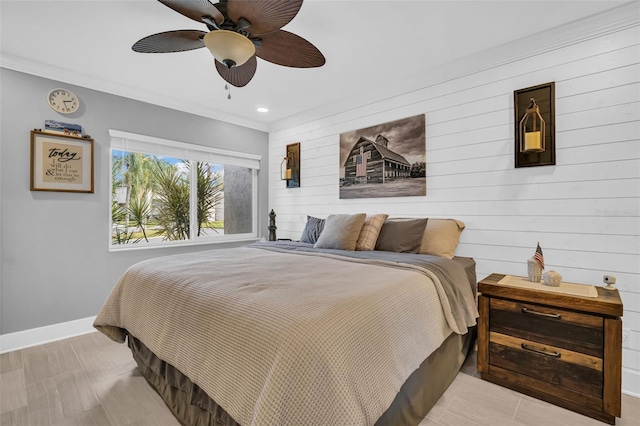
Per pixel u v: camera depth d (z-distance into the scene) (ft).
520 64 7.35
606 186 6.31
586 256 6.52
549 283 6.11
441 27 6.63
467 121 8.21
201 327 4.12
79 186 8.98
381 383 3.52
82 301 9.09
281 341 3.19
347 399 3.01
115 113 9.67
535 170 7.16
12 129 7.95
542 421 5.12
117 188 10.14
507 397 5.79
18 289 8.05
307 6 5.90
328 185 11.78
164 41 5.46
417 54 7.79
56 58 7.97
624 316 6.12
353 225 8.94
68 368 6.92
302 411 2.91
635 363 5.98
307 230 10.80
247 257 7.49
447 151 8.59
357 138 10.75
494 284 6.29
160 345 4.74
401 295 4.64
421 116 9.10
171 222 11.48
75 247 8.97
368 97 10.34
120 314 6.10
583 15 6.22
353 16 6.23
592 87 6.45
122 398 5.75
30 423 5.09
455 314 5.73
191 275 5.43
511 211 7.51
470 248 8.16
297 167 12.86
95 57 7.92
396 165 9.69
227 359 3.61
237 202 13.55
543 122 6.98
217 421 4.06
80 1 5.78
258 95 10.55
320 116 11.98
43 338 8.37
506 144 7.57
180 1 4.37
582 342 5.30
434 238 7.98
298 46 5.68
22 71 8.05
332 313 3.58
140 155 10.68
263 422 2.86
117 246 10.03
